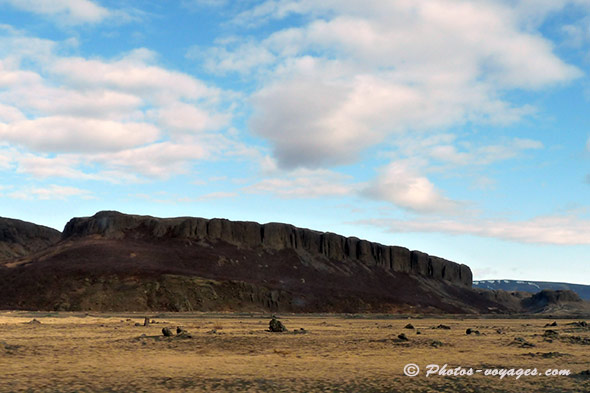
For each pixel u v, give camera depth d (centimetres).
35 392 2078
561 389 2283
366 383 2367
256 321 8750
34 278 16812
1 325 6012
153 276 17425
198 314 12812
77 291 16062
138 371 2622
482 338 4966
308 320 10025
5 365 2748
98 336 4647
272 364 2919
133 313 13038
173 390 2167
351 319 11462
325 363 2973
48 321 7369
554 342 4525
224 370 2683
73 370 2625
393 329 6712
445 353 3531
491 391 2231
